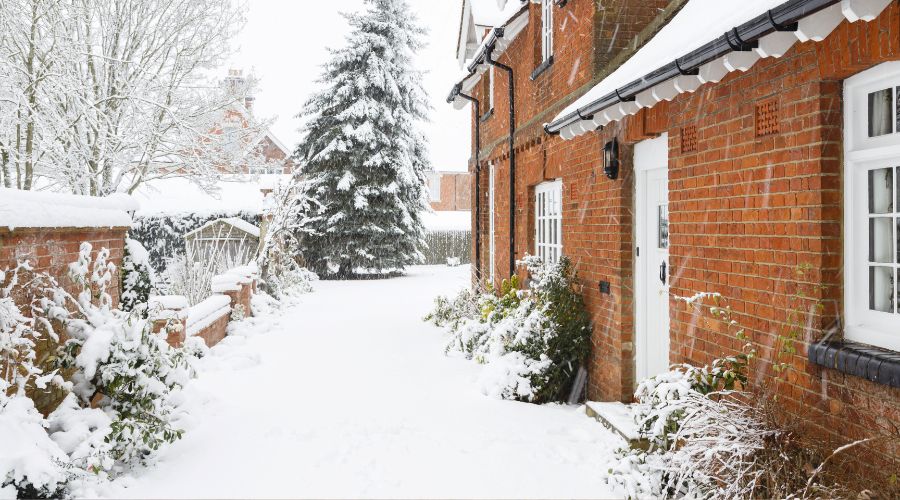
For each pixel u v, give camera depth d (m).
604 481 4.32
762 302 3.94
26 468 3.45
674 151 5.07
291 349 9.55
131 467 4.47
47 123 10.64
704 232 4.62
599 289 6.86
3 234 3.85
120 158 12.20
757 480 3.32
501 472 4.50
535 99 9.61
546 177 8.88
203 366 7.82
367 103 26.14
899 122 3.14
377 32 27.69
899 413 2.90
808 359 3.47
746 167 4.10
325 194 26.02
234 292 11.42
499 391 6.62
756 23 3.04
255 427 5.47
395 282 24.28
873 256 3.35
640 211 6.23
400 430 5.42
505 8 11.68
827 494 3.07
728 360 4.09
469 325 8.95
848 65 3.22
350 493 4.12
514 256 10.74
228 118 14.07
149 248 20.45
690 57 3.66
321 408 6.13
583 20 7.18
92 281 4.95
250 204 21.67
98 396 4.80
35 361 4.34
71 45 10.54
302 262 25.78
